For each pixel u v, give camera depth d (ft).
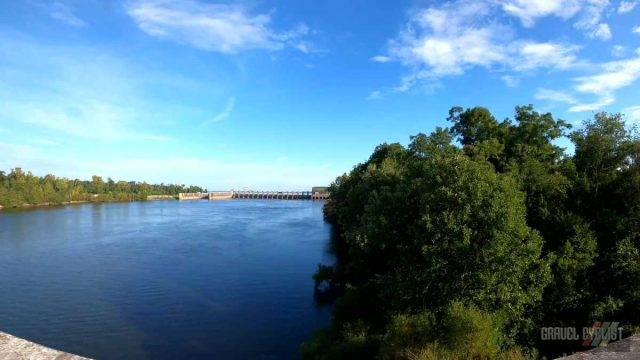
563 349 84.64
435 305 91.97
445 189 91.25
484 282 84.48
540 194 110.52
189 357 102.73
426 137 167.94
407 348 70.08
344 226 207.10
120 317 128.57
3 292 153.17
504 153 137.39
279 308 136.87
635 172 105.70
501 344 80.94
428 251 88.22
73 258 210.38
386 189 114.32
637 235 102.83
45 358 13.57
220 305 139.44
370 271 138.92
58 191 643.86
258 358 102.42
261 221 391.24
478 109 164.86
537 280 89.15
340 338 93.50
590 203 112.27
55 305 139.23
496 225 86.07
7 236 286.25
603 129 120.37
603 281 100.37
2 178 595.88
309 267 192.24
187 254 220.84
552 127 139.03
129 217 430.20
